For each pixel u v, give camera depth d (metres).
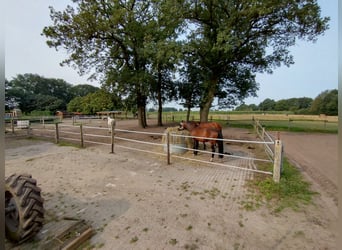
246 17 9.84
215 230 2.50
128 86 14.71
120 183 4.12
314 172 4.83
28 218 2.15
